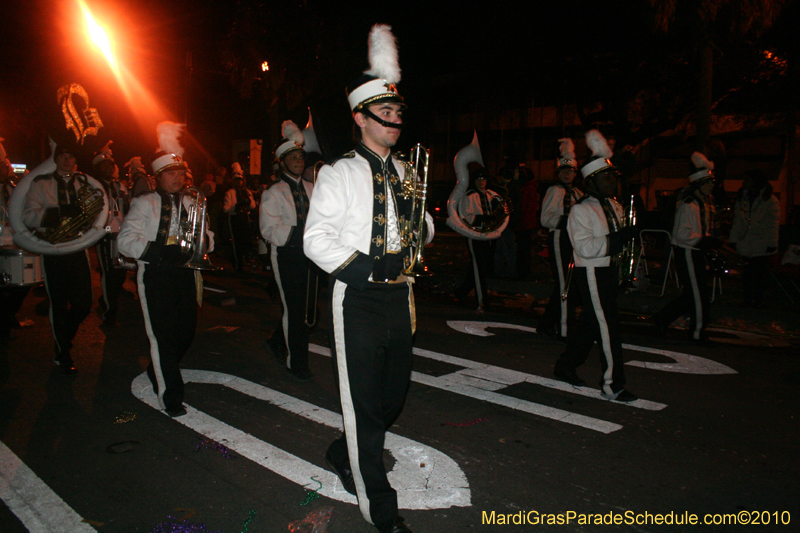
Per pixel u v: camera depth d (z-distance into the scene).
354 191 2.86
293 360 5.35
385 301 2.93
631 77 15.71
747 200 8.54
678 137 22.61
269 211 5.16
